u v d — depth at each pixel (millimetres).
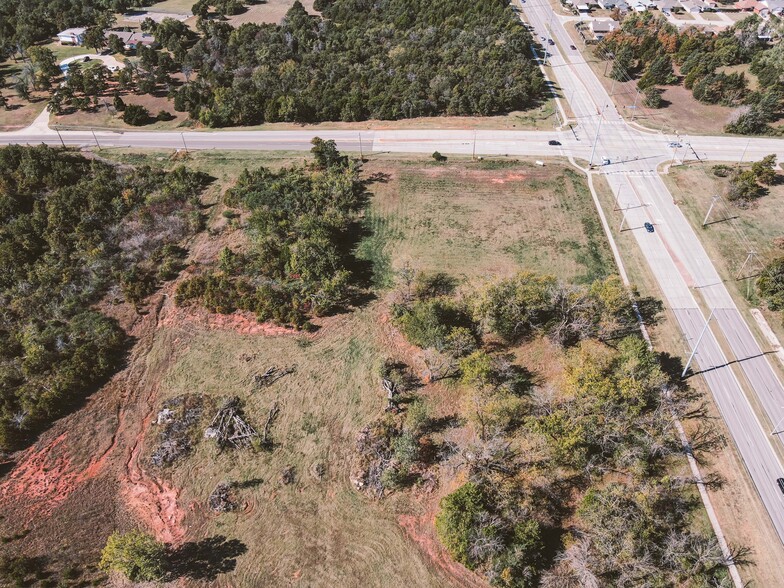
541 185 95562
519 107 119062
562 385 61500
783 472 54438
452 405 61469
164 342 70625
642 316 71250
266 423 60625
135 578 47062
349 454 57594
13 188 93188
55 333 70062
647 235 83938
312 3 176000
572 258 80375
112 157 106688
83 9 165250
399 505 53156
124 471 57062
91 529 52312
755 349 66625
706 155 101562
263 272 77312
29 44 150250
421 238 85438
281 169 100812
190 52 137750
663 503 50562
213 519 52875
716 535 49594
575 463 53219
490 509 49469
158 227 87250
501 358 66125
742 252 79875
